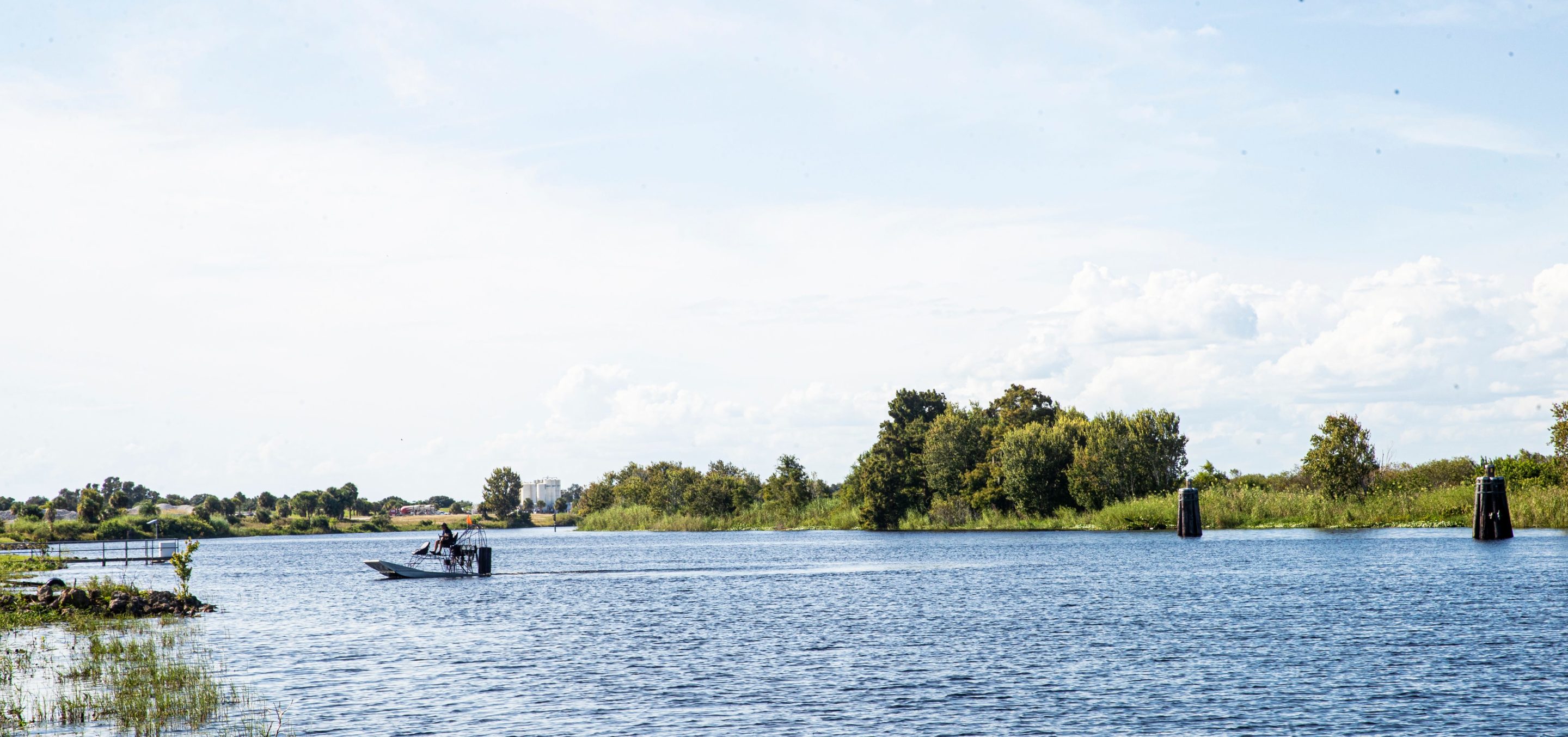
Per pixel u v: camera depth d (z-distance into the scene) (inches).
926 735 1041.5
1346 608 1921.8
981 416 6530.5
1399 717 1079.6
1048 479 5738.2
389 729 1074.7
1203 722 1075.3
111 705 1168.2
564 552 5231.3
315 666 1469.0
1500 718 1067.3
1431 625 1680.6
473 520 3452.3
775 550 4854.8
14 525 7647.6
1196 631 1700.3
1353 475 4547.2
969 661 1457.9
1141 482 5408.5
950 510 6235.2
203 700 1185.4
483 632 1844.2
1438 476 4648.1
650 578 3129.9
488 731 1067.3
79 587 2220.7
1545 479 4156.0
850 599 2353.6
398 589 2876.5
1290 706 1134.4
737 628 1867.6
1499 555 2977.4
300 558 5305.1
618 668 1437.0
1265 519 4793.3
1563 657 1379.2
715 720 1112.2
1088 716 1109.1
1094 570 2967.5
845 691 1259.2
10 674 1350.9
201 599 2598.4
